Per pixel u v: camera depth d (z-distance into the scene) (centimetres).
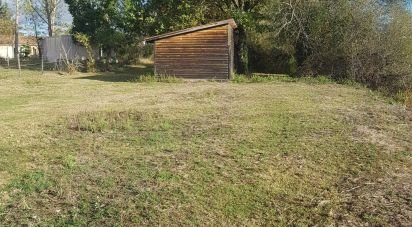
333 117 1140
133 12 2870
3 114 1252
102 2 3400
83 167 739
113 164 756
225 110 1249
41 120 1137
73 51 3700
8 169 743
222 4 2769
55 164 767
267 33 2716
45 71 2992
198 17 2761
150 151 825
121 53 3572
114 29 3388
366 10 2250
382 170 725
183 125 1052
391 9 2239
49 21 4841
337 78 2244
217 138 914
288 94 1631
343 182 677
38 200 618
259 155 793
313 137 916
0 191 647
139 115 1170
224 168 726
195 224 551
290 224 553
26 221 560
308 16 2441
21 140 930
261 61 2947
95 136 954
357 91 1809
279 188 651
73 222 554
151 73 2659
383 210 578
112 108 1315
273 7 2478
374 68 2147
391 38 2152
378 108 1315
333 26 2331
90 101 1511
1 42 5803
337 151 818
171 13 2803
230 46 2270
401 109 1316
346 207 592
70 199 617
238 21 2588
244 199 616
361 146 851
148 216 567
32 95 1705
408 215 562
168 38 2277
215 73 2255
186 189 644
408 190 641
